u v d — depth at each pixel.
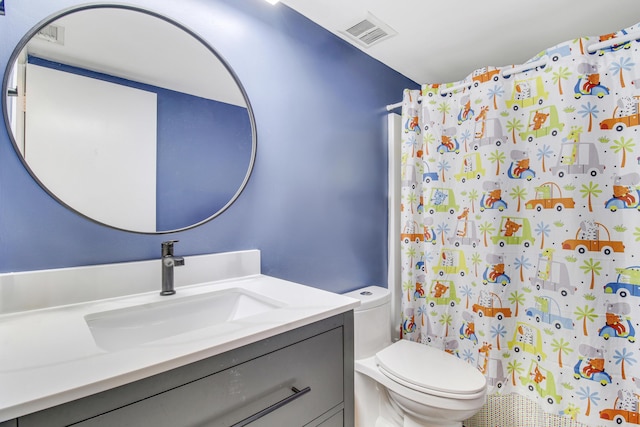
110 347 0.78
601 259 1.30
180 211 1.06
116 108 0.93
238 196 1.21
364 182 1.84
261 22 1.30
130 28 0.96
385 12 1.45
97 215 0.89
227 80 1.18
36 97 0.80
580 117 1.34
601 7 1.41
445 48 1.78
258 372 0.69
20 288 0.77
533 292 1.50
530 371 1.48
